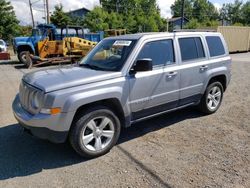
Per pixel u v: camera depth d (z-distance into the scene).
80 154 3.94
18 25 46.44
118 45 4.66
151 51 4.57
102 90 3.91
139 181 3.43
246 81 9.92
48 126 3.60
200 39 5.48
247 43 27.02
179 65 4.95
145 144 4.47
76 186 3.35
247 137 4.70
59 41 16.84
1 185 3.39
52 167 3.80
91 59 4.88
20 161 3.97
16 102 4.41
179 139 4.64
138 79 4.30
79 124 3.81
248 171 3.61
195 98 5.47
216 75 5.74
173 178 3.47
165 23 68.56
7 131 5.11
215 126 5.23
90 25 51.56
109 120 4.10
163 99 4.76
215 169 3.67
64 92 3.64
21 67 16.33
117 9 69.44
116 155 4.12
